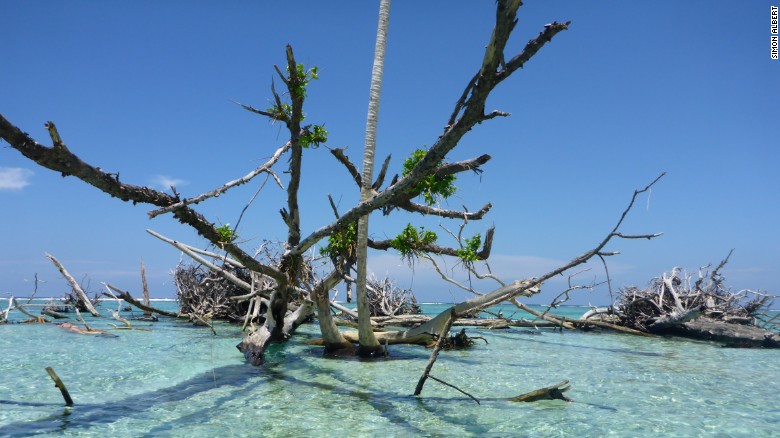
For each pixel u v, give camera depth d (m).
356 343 17.02
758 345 20.23
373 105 13.95
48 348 15.49
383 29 14.03
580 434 7.88
